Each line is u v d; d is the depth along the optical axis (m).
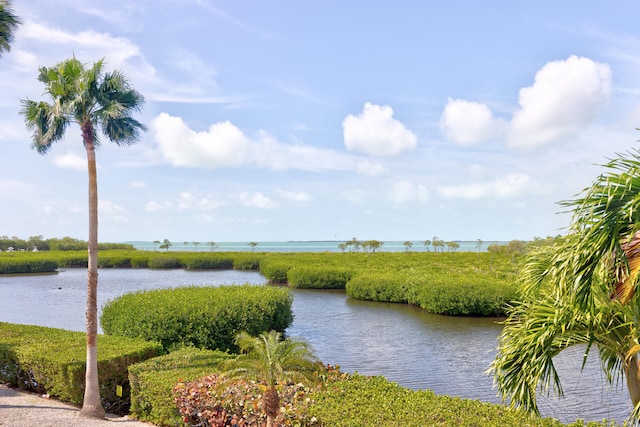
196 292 18.55
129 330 15.01
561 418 10.09
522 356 5.69
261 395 7.58
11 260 55.06
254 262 61.34
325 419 6.67
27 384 11.69
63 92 9.66
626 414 10.27
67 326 21.75
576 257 4.61
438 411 6.91
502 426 6.34
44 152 10.62
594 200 4.60
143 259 67.25
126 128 10.33
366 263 47.34
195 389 8.27
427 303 25.23
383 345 17.42
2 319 23.48
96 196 9.94
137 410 9.54
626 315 5.32
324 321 22.69
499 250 44.34
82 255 68.50
